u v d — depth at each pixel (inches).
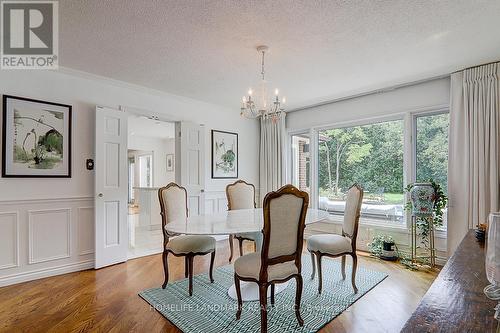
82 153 137.3
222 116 203.3
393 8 82.9
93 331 80.7
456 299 37.1
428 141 149.6
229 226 92.7
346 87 155.8
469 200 126.0
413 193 135.0
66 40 101.0
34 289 110.5
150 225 238.1
